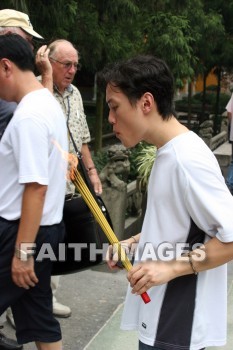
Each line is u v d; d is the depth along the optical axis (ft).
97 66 25.68
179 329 5.56
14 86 7.25
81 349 10.30
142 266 5.43
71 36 23.30
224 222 5.17
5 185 7.27
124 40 25.63
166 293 5.59
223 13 42.91
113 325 11.17
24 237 7.04
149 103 5.38
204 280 5.62
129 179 19.11
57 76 10.52
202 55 40.57
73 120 10.98
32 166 6.84
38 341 8.11
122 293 13.03
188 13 33.86
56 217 7.63
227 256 5.30
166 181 5.38
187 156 5.25
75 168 6.68
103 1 23.18
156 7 27.76
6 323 11.10
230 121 19.42
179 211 5.41
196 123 53.57
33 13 19.02
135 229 16.85
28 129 6.88
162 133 5.46
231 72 50.19
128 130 5.53
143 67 5.34
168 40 26.78
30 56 7.28
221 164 28.50
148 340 5.67
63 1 19.61
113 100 5.49
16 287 7.55
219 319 5.80
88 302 12.42
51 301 8.20
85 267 8.88
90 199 6.48
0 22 9.50
